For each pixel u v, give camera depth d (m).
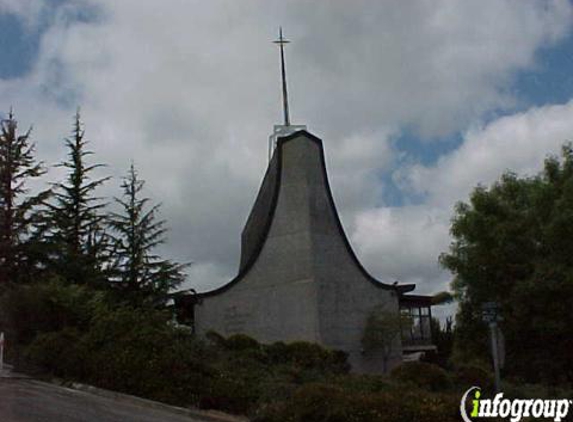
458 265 25.14
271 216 35.16
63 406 15.84
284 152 35.84
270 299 33.75
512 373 24.30
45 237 32.97
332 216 35.19
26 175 33.09
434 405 14.53
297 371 21.86
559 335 23.44
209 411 17.09
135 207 35.06
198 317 33.78
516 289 23.19
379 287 35.31
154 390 17.72
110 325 19.81
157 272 34.22
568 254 22.58
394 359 34.09
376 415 14.34
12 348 22.31
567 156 24.58
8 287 27.25
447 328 43.44
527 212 24.39
